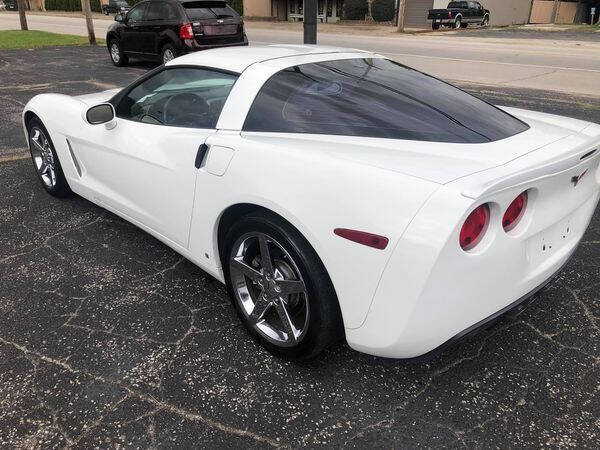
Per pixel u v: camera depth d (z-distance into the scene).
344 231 1.99
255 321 2.54
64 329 2.70
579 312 2.88
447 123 2.40
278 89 2.57
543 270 2.27
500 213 1.93
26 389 2.29
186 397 2.27
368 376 2.41
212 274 2.81
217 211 2.54
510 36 24.77
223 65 2.80
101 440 2.04
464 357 2.53
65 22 29.45
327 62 2.85
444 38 22.89
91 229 3.83
